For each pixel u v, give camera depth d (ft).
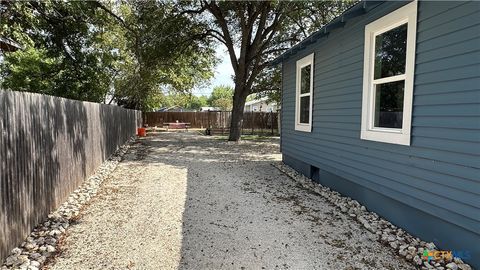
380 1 11.69
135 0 42.29
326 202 15.98
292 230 12.10
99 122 24.75
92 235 11.44
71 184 16.57
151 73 51.11
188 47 50.39
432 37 10.05
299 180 21.21
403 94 11.76
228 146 42.91
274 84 56.44
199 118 88.07
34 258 9.34
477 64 8.41
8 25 22.67
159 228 12.21
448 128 9.39
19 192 10.15
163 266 9.22
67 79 42.16
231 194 17.52
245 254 10.05
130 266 9.18
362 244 10.82
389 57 12.61
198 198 16.62
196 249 10.38
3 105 9.32
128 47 49.11
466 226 8.82
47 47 35.55
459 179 9.01
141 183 20.10
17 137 10.14
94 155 22.57
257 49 48.98
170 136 60.23
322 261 9.59
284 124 27.40
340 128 16.71
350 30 15.55
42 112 12.51
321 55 19.19
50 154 13.29
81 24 34.60
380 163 13.02
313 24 46.06
